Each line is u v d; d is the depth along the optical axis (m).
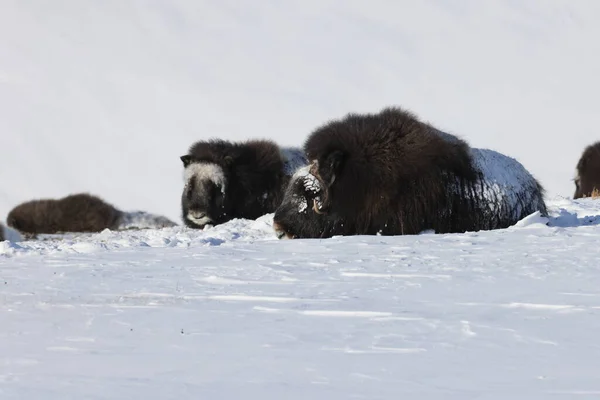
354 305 25.58
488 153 50.97
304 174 48.19
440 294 27.17
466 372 17.67
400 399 15.48
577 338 20.61
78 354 20.23
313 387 16.53
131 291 29.20
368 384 16.77
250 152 70.00
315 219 47.75
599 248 36.44
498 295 26.73
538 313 23.75
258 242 42.34
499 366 18.14
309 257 36.25
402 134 47.62
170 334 22.38
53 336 22.50
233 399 15.59
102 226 75.38
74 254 40.41
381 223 47.03
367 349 20.05
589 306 24.61
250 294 27.86
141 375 17.86
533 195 51.22
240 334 22.11
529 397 15.38
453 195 47.22
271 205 69.31
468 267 32.56
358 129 47.78
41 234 73.38
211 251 39.09
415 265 33.34
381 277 30.86
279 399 15.57
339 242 40.72
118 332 22.80
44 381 17.31
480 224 47.78
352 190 47.00
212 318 24.25
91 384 16.94
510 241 39.31
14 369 18.75
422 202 46.72
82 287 30.31
